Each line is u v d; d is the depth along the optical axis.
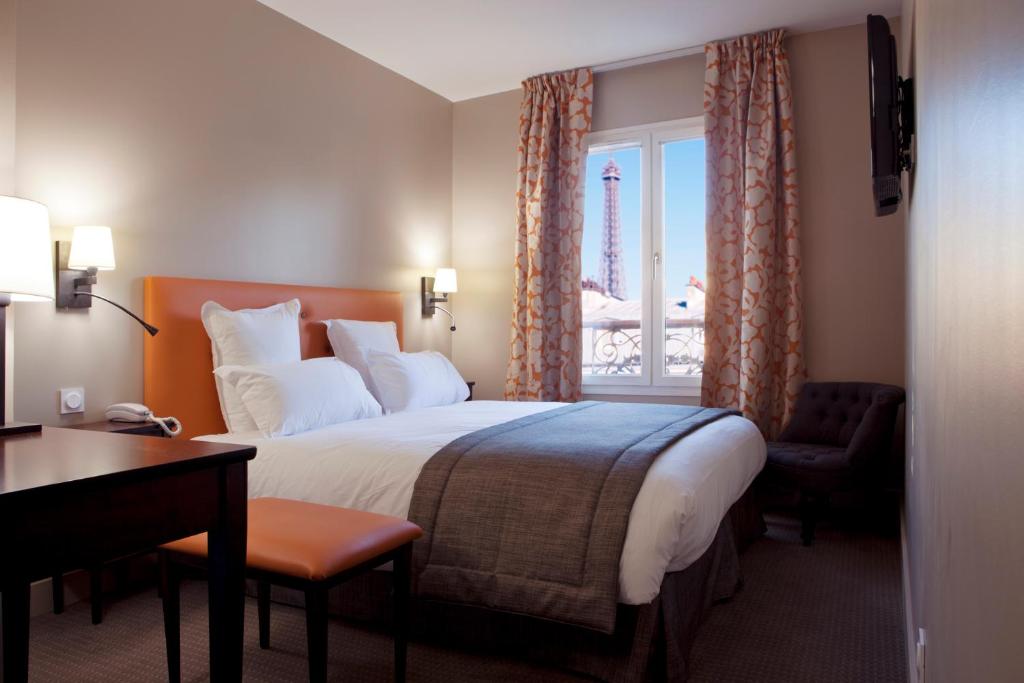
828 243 4.27
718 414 3.38
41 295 1.90
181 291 3.28
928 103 1.40
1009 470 0.44
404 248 4.96
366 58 4.62
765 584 3.02
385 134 4.79
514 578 2.13
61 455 1.34
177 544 1.99
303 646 2.41
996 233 0.49
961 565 0.69
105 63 3.07
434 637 2.39
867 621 2.62
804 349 4.31
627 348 5.02
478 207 5.39
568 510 2.13
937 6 1.10
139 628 2.55
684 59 4.70
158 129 3.30
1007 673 0.43
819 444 3.98
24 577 1.06
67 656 2.32
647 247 4.86
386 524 2.07
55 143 2.88
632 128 4.86
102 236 2.86
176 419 3.14
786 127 4.26
